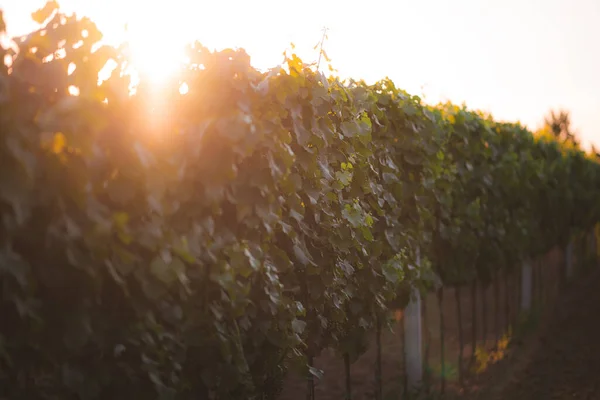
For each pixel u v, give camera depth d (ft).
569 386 22.11
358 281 13.47
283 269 10.61
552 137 37.86
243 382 9.14
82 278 6.84
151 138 7.86
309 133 11.59
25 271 6.27
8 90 6.18
